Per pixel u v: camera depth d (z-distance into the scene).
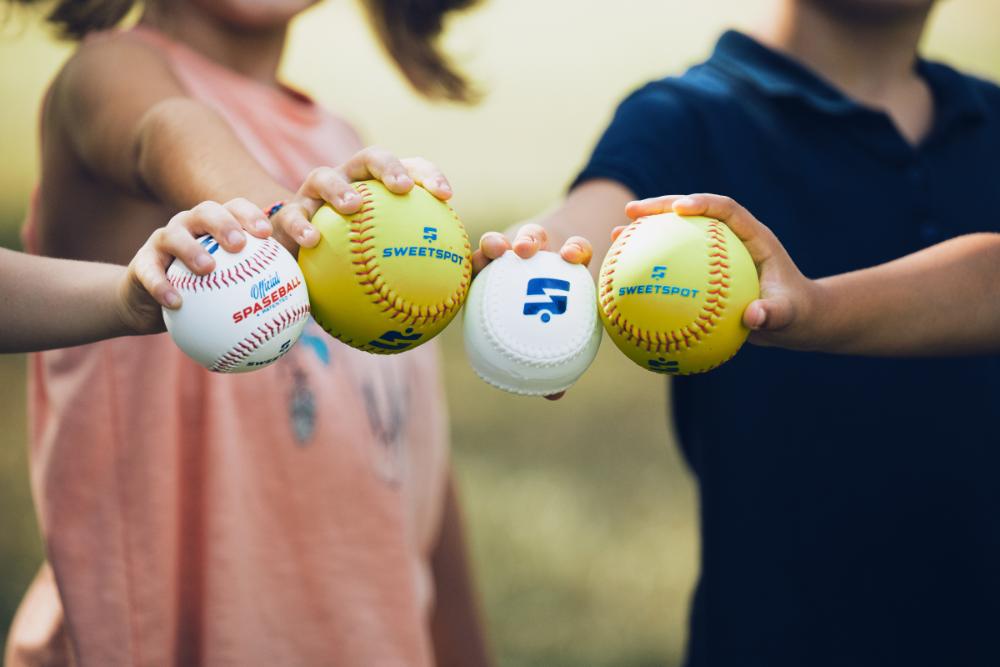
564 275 1.82
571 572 4.62
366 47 16.48
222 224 1.64
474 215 10.10
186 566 2.31
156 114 2.03
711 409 2.56
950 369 2.53
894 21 2.62
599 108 14.30
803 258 2.49
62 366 2.35
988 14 14.84
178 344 1.67
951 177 2.60
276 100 2.58
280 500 2.34
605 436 5.95
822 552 2.48
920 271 1.95
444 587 2.88
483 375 1.83
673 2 17.89
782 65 2.64
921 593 2.48
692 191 2.48
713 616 2.53
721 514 2.54
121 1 2.75
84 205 2.33
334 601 2.35
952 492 2.49
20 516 4.82
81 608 2.24
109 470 2.29
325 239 1.71
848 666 2.47
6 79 13.84
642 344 1.77
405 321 1.72
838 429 2.50
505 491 5.29
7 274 1.76
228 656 2.25
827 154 2.55
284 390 2.37
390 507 2.45
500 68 15.66
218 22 2.52
